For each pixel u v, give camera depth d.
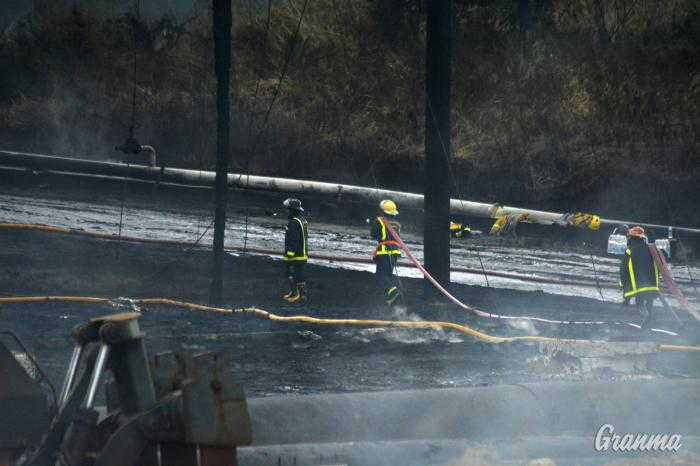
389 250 50.31
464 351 38.53
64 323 37.72
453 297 53.38
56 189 94.00
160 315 41.88
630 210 98.50
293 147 103.12
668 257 85.06
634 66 112.06
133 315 14.26
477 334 41.59
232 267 60.59
